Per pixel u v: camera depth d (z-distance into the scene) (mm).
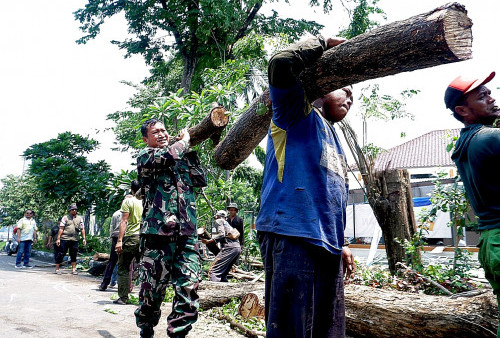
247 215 15156
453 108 2420
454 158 2361
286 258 1764
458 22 1483
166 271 3295
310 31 20531
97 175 15102
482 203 2158
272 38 12906
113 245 7516
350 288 4516
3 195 31906
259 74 13508
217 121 3600
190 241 3430
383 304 4020
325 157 1899
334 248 1843
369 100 7660
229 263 7551
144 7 19391
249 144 2592
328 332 1906
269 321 1783
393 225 6371
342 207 1949
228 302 5629
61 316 4762
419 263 5789
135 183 4980
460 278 5180
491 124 2355
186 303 3277
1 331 3891
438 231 9125
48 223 23469
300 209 1796
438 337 3660
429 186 9836
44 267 12828
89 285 8305
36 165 14938
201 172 3711
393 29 1592
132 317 4855
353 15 15672
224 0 17781
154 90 24500
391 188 6473
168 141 3709
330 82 1830
